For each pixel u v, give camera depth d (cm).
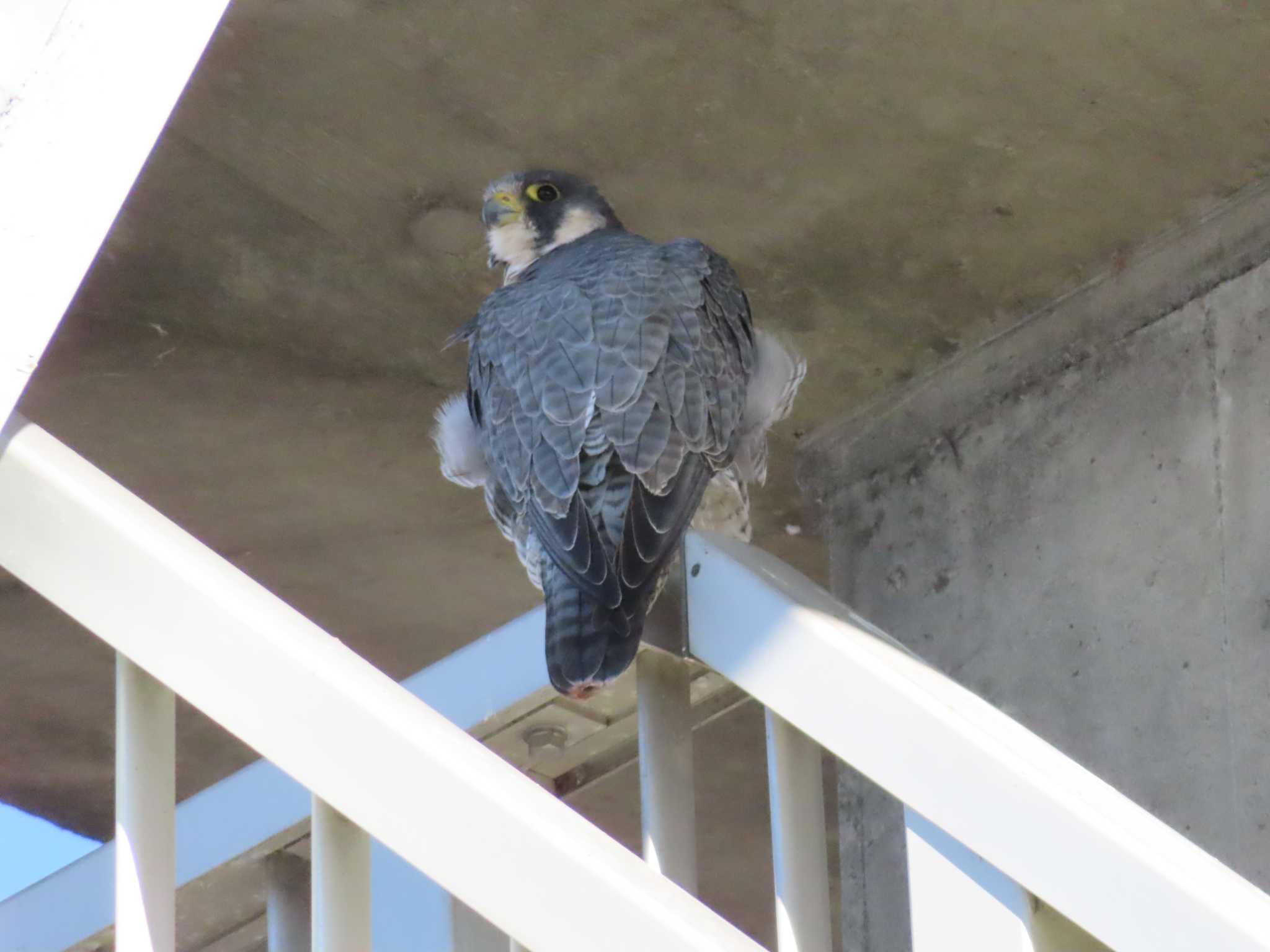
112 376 1068
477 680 428
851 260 1030
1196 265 1009
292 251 1009
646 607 388
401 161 954
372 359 1080
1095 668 1009
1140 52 873
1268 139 934
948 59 882
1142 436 1023
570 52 884
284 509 1187
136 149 321
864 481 1166
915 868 321
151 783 313
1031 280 1055
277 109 921
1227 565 962
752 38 872
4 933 432
